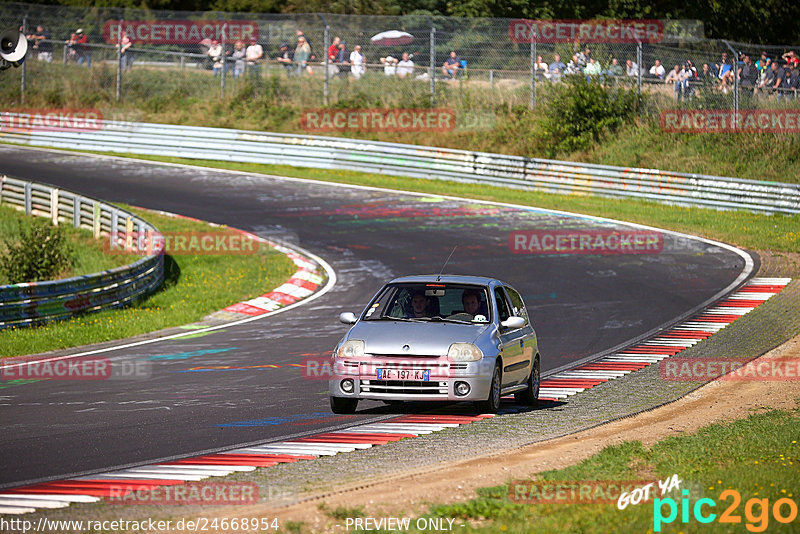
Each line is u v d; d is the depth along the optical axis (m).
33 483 16.64
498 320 24.47
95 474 17.36
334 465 17.84
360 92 96.75
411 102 94.38
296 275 52.50
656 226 63.88
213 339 38.19
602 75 89.00
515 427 21.92
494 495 15.01
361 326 24.11
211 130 88.75
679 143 83.19
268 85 100.38
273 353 34.75
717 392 27.50
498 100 92.94
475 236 61.19
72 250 59.06
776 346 34.75
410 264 54.31
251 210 69.06
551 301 45.28
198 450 19.58
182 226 63.44
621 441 20.55
